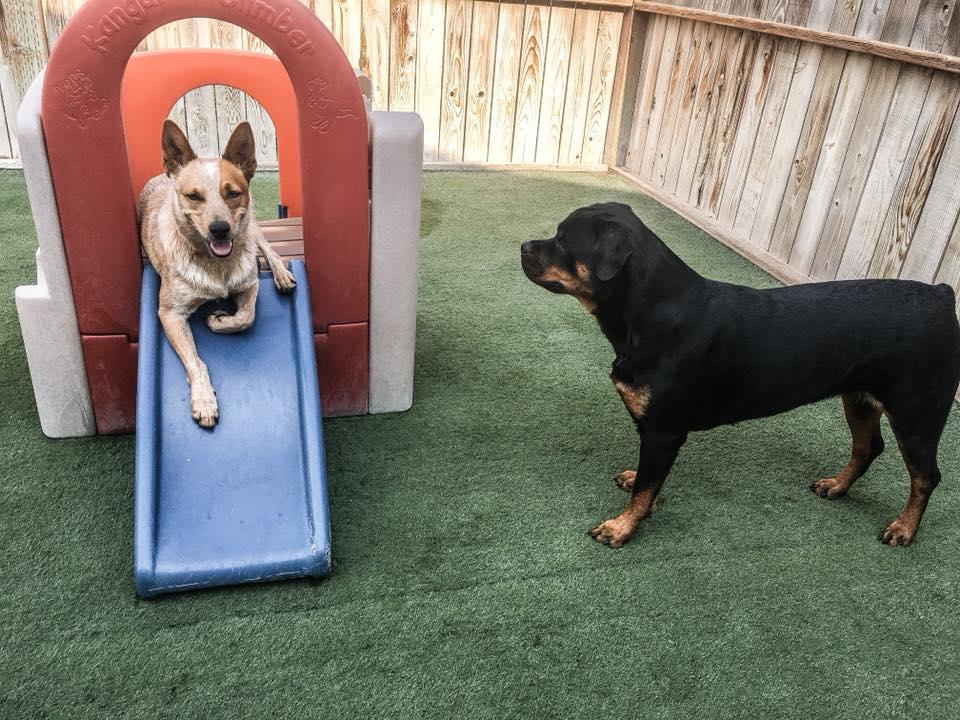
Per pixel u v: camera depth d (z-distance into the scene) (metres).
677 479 1.84
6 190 3.23
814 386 1.55
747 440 2.01
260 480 1.50
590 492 1.77
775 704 1.29
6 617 1.34
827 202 2.83
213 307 1.69
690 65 3.59
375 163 1.70
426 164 4.01
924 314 1.50
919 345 1.49
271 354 1.63
